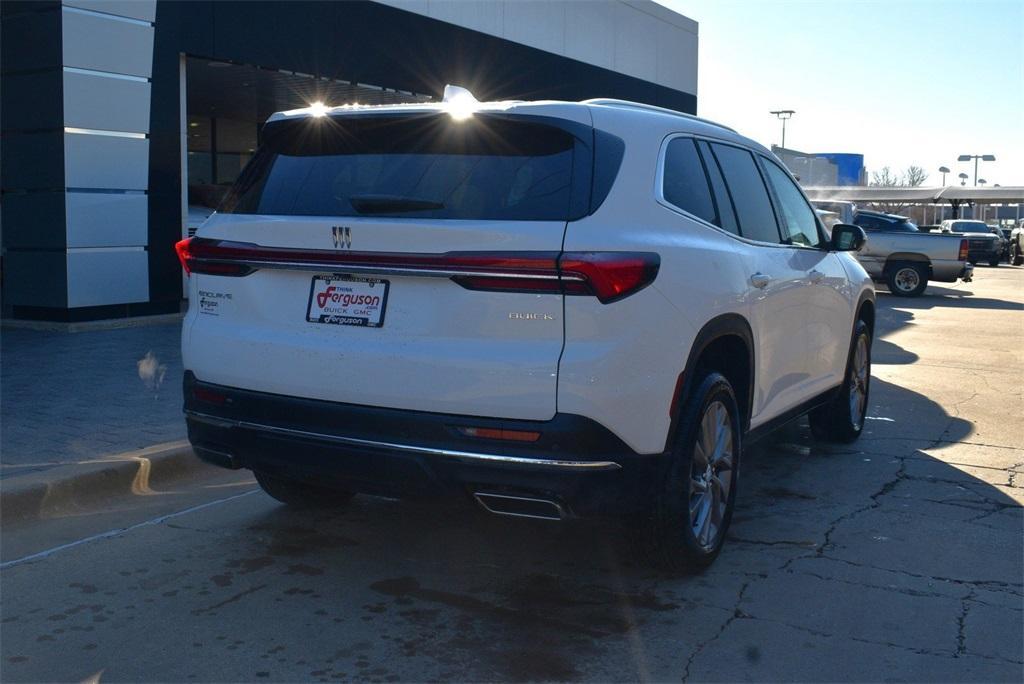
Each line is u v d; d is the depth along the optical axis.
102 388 8.21
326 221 3.99
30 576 4.52
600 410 3.70
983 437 7.35
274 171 4.41
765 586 4.40
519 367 3.68
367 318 3.97
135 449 6.21
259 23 13.80
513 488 3.74
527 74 19.84
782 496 5.80
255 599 4.26
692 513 4.41
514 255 3.69
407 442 3.85
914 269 21.73
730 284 4.59
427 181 4.01
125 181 12.28
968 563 4.70
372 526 5.23
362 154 4.23
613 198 3.90
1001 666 3.64
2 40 11.88
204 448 4.44
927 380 9.91
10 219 12.16
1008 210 77.75
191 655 3.73
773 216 5.59
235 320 4.31
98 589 4.37
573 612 4.13
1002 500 5.72
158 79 12.55
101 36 11.84
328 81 15.50
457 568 4.63
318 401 4.03
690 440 4.24
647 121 4.42
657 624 4.01
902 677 3.55
